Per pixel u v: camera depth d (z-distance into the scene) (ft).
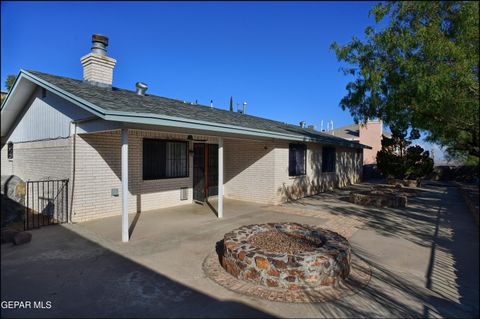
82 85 24.98
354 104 31.89
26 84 26.05
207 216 25.75
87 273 13.26
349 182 58.59
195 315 10.09
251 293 11.75
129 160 26.14
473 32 20.74
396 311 10.75
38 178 26.37
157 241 18.15
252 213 27.61
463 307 11.16
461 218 27.17
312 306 10.91
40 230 20.21
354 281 13.19
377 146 91.81
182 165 31.24
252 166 34.30
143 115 17.31
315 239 15.94
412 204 35.29
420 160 59.06
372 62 27.71
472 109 22.15
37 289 11.70
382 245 18.61
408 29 24.79
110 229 20.65
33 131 27.61
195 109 31.04
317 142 37.86
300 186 38.45
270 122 48.14
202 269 13.96
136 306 10.57
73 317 9.78
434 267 15.07
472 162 81.41
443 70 21.30
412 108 27.09
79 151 22.56
